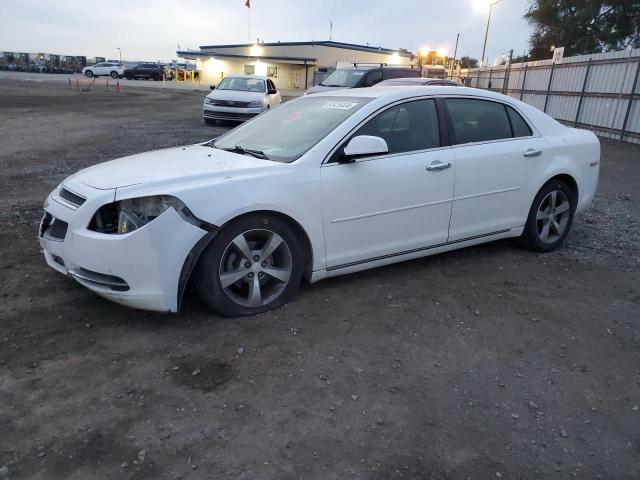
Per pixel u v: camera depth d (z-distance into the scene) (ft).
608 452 8.33
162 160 13.39
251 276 12.21
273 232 12.13
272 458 7.98
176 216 10.95
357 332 11.77
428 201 14.30
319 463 7.91
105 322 11.89
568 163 17.01
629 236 19.56
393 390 9.73
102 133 47.29
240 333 11.57
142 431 8.46
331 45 182.19
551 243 17.34
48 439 8.23
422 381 10.03
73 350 10.75
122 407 9.04
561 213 17.49
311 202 12.48
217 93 56.49
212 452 8.06
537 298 13.84
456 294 13.92
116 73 195.83
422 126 14.38
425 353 11.02
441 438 8.52
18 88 116.47
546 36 122.83
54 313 12.25
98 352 10.70
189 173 11.79
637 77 48.98
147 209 11.14
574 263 16.53
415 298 13.60
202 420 8.77
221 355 10.70
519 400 9.55
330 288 14.01
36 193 24.09
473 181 15.01
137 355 10.62
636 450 8.39
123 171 12.39
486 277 15.16
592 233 19.85
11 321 11.83
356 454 8.11
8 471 7.57
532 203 16.53
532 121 16.60
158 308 11.21
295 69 188.55
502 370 10.48
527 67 74.90
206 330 11.65
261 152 13.57
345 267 13.53
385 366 10.49
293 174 12.31
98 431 8.44
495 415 9.12
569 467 8.00
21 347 10.80
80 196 11.52
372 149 12.64
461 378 10.16
